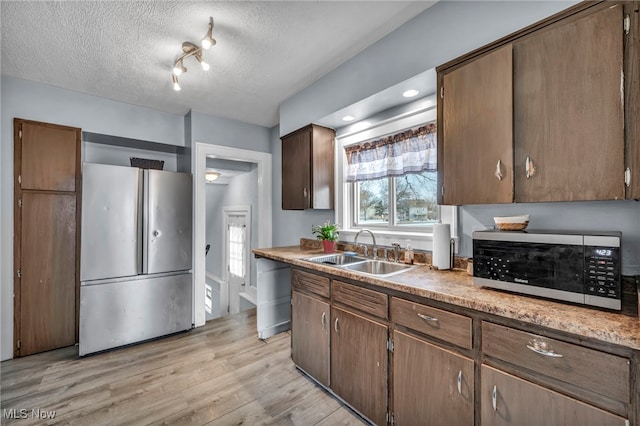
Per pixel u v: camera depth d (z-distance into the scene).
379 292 1.56
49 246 2.60
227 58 2.19
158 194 2.84
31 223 2.53
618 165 1.01
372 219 2.60
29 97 2.52
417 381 1.38
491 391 1.12
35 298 2.54
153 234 2.80
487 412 1.13
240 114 3.37
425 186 2.16
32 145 2.53
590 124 1.07
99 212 2.55
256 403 1.86
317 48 2.07
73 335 2.70
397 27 1.85
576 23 1.10
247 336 2.92
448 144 1.52
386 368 1.53
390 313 1.51
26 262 2.50
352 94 2.18
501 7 1.40
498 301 1.13
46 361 2.40
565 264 1.07
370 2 1.63
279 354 2.53
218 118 3.42
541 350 1.00
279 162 3.73
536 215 1.50
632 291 1.16
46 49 2.04
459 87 1.47
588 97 1.07
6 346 2.42
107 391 1.99
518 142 1.26
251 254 4.43
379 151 2.43
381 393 1.55
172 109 3.20
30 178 2.52
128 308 2.68
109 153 3.31
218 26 1.81
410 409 1.41
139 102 3.00
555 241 1.09
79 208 2.75
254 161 3.79
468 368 1.19
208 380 2.12
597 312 1.00
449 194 1.52
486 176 1.36
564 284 1.07
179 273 2.99
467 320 1.20
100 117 2.87
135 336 2.71
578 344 0.92
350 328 1.74
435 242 1.79
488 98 1.35
